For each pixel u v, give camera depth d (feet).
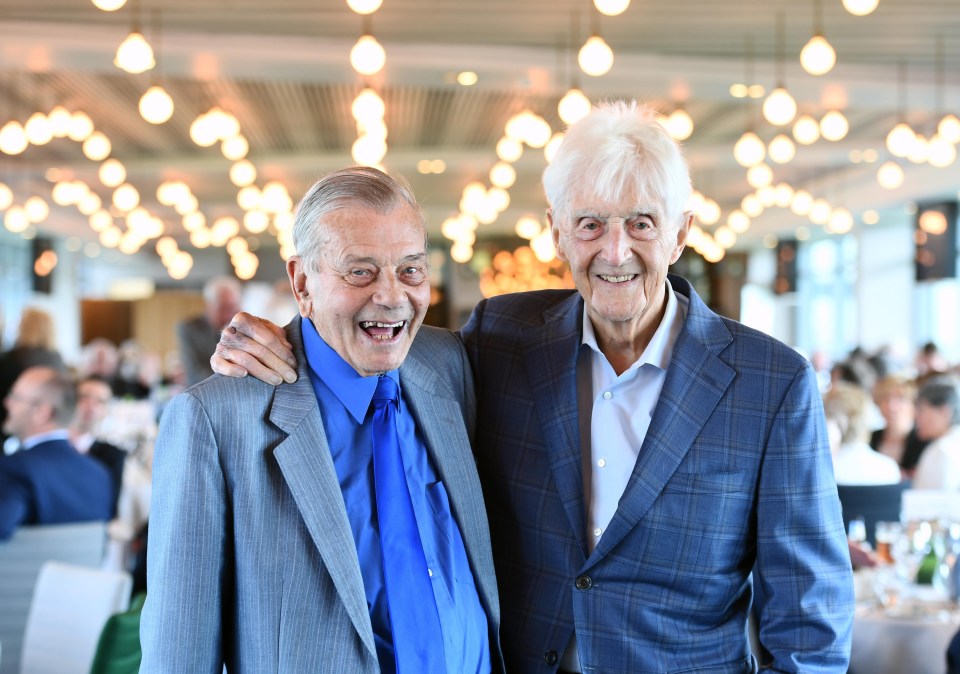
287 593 4.81
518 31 24.72
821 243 61.36
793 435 5.44
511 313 6.30
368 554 5.05
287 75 26.55
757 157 22.47
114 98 33.76
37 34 23.77
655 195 5.24
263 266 76.79
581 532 5.59
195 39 24.58
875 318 54.65
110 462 17.21
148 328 72.13
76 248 69.87
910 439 19.57
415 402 5.46
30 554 12.31
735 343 5.67
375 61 17.16
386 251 4.85
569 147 5.39
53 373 13.08
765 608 5.56
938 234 44.47
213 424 4.83
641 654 5.44
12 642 12.21
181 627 4.70
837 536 5.53
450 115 37.58
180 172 45.29
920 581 11.22
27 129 22.09
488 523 5.68
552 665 5.62
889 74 28.04
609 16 23.43
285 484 4.92
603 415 5.74
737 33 24.88
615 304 5.41
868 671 10.07
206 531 4.77
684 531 5.46
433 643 5.03
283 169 45.50
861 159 42.27
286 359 5.13
